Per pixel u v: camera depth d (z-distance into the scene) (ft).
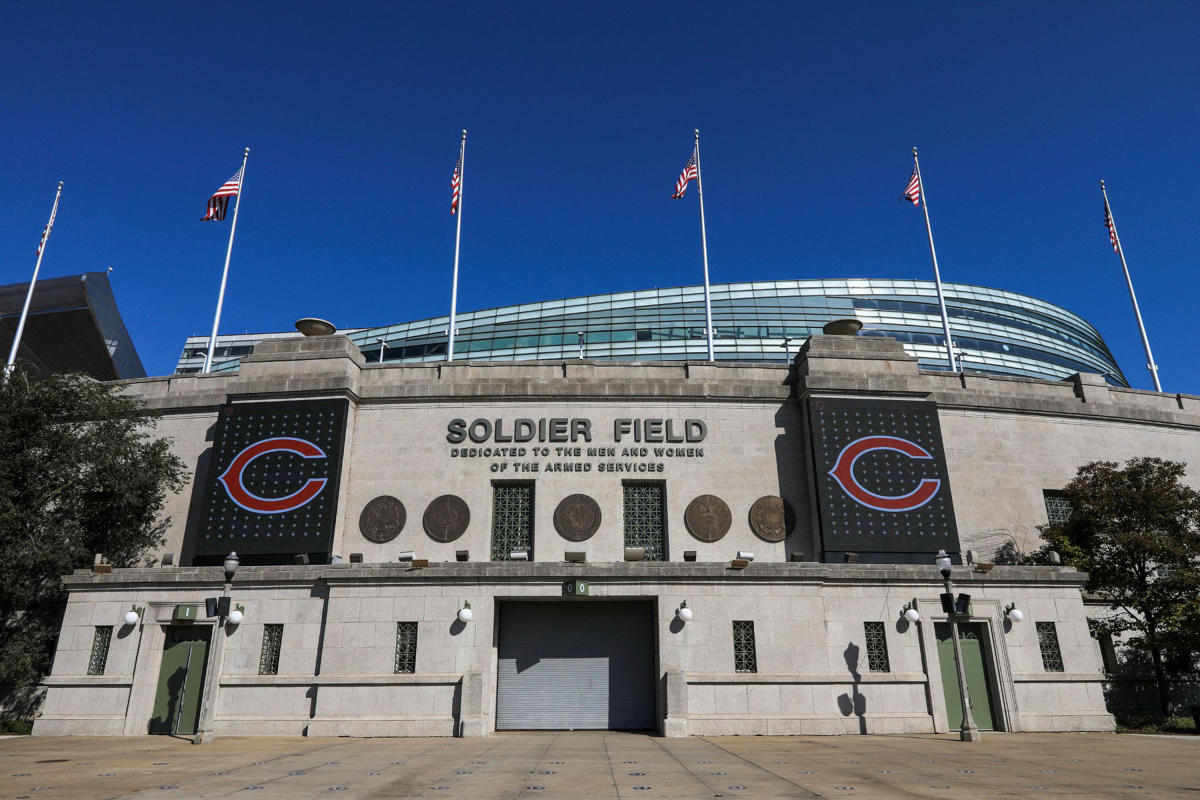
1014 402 96.22
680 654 69.41
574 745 59.36
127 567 80.38
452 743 61.26
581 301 245.24
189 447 93.15
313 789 38.09
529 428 90.27
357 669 69.26
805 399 91.20
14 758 51.93
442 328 250.98
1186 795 35.42
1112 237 127.44
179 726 70.28
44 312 180.75
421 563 71.41
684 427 90.99
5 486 78.33
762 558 86.02
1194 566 80.84
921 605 73.31
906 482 86.69
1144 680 81.87
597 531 86.74
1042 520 92.27
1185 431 101.09
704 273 116.16
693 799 34.50
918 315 234.99
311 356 91.76
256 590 72.84
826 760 49.24
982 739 63.98
